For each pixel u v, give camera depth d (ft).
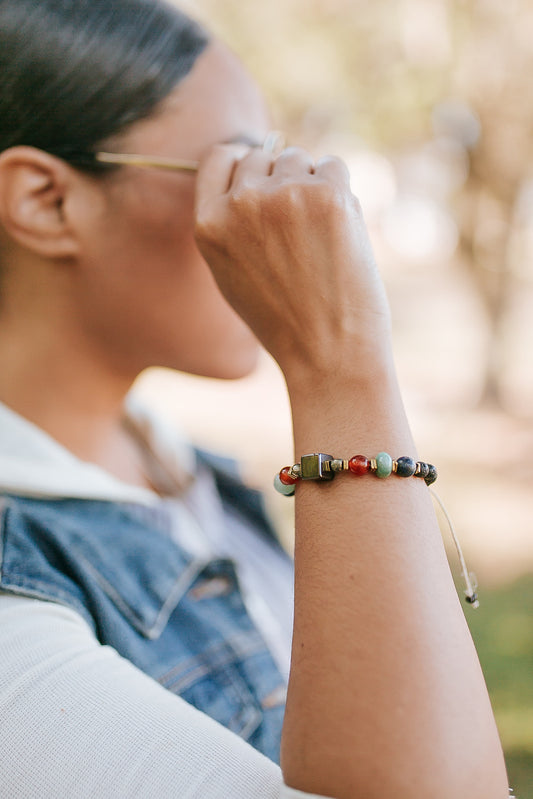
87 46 2.94
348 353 2.41
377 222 41.65
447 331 34.06
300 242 2.48
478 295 27.53
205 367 3.39
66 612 2.59
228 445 21.15
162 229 3.09
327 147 27.32
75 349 3.28
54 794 2.04
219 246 2.63
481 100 24.63
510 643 10.37
